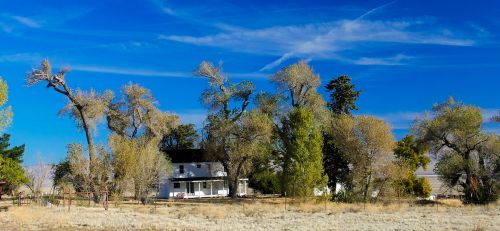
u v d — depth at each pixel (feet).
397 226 119.75
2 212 141.08
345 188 222.28
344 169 242.17
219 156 253.85
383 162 214.48
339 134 220.23
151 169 210.59
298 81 246.68
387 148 213.66
